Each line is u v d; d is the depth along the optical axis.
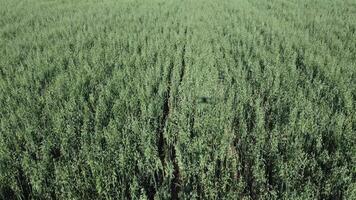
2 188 4.78
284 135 5.57
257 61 8.15
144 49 9.00
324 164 5.09
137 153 5.10
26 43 10.12
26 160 4.81
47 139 5.38
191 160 5.22
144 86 7.24
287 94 6.73
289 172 4.67
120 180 4.73
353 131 5.53
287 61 8.49
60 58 8.62
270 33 10.78
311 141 5.42
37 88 7.22
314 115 6.01
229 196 4.41
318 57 8.39
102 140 5.62
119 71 7.63
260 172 4.67
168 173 4.85
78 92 6.93
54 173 4.96
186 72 7.57
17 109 6.43
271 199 4.39
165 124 6.19
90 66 8.43
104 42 10.11
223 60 8.45
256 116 6.10
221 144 5.25
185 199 4.42
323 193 4.55
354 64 8.05
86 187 4.61
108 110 6.55
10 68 8.24
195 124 5.75
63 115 6.05
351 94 6.87
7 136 5.57
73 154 5.24
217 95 6.77
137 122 5.62
